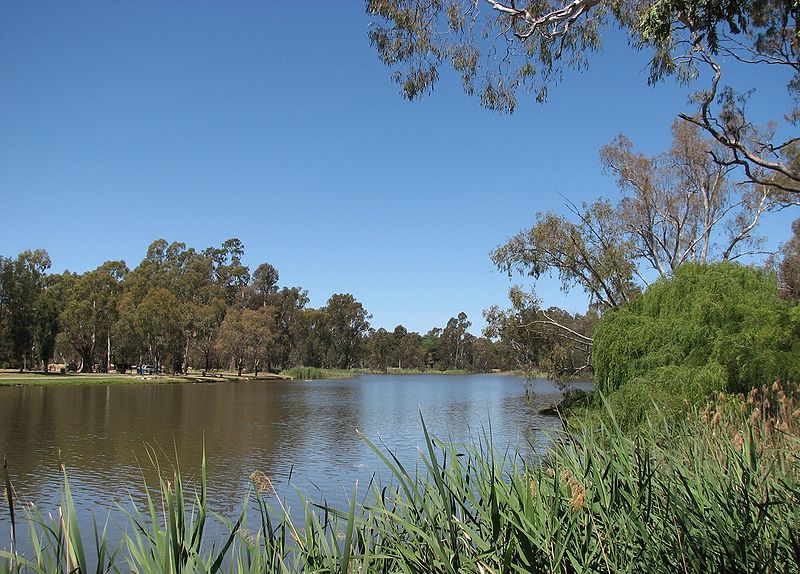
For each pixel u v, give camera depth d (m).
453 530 2.99
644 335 14.95
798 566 2.73
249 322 73.69
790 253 28.31
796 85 11.57
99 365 69.06
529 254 23.73
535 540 2.94
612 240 23.34
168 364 70.12
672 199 26.00
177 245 85.94
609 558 3.05
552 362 26.80
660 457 4.00
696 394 11.66
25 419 26.06
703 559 2.86
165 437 21.39
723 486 3.42
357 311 108.38
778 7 10.05
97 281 64.75
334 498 10.87
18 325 58.81
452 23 10.41
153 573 2.68
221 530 7.93
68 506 2.55
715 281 14.83
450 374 115.06
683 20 8.16
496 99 11.11
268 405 36.88
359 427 25.11
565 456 4.11
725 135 10.21
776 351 11.88
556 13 9.33
